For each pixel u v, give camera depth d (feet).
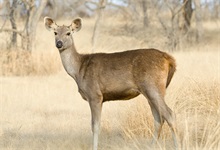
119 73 53.78
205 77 74.28
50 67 114.83
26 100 83.46
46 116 73.15
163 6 208.13
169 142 56.29
